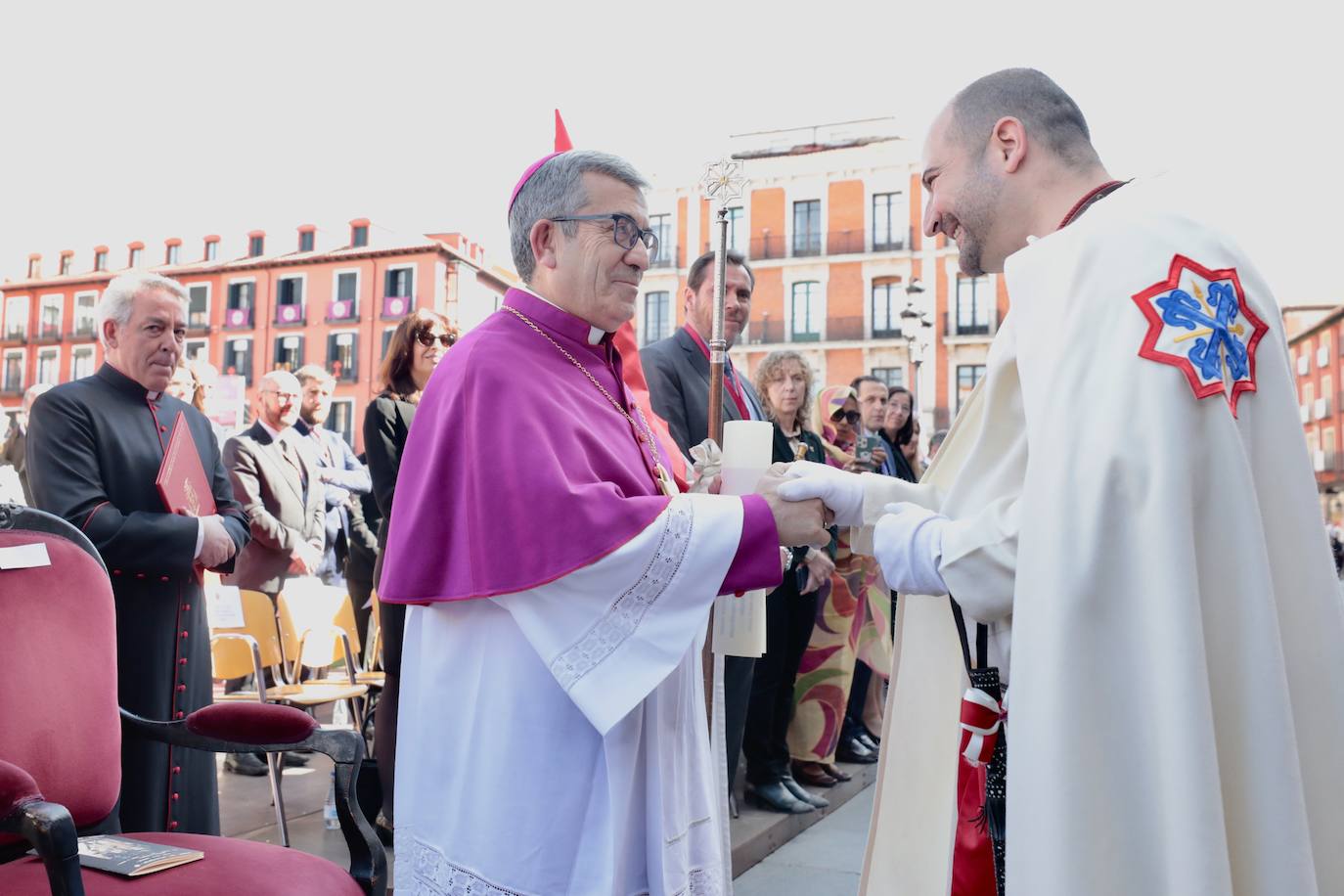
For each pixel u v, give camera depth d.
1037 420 1.50
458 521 1.71
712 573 1.66
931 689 1.91
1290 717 1.40
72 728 2.00
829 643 4.40
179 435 2.90
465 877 1.69
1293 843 1.37
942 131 1.90
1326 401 37.94
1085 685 1.39
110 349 2.93
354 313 36.00
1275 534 1.52
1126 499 1.40
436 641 1.80
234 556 2.95
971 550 1.59
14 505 2.04
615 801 1.65
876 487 1.87
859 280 31.44
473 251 36.72
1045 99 1.83
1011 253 1.89
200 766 2.83
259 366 37.06
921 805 1.90
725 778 2.26
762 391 4.27
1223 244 1.56
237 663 3.95
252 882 1.81
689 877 1.84
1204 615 1.41
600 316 1.91
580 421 1.74
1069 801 1.37
